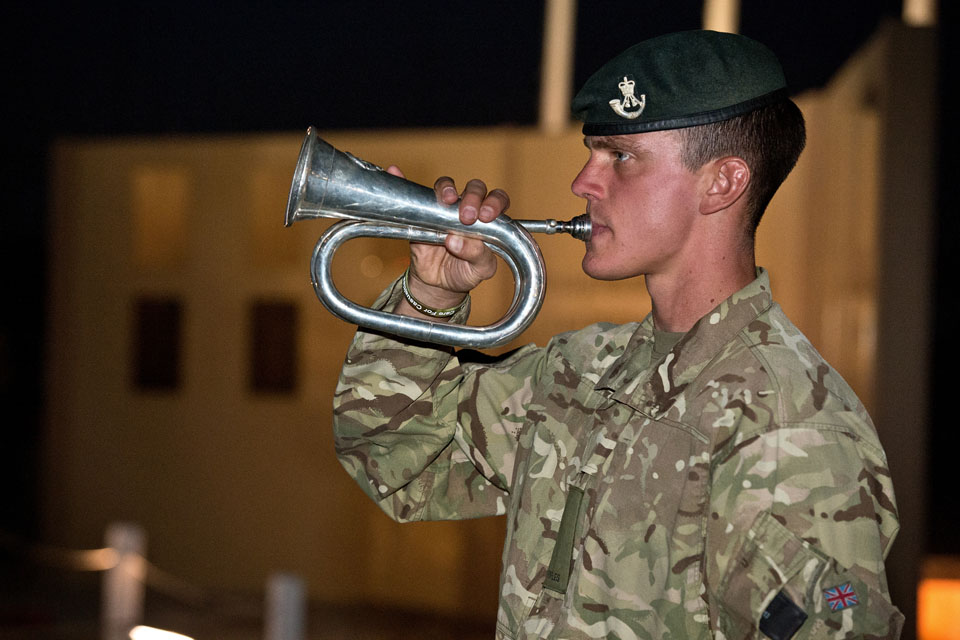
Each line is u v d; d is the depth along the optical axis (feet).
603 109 9.21
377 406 10.60
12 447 79.05
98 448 52.16
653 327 9.79
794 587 7.91
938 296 79.25
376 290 45.96
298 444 49.14
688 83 9.01
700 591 8.43
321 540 48.39
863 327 29.81
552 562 9.44
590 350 10.29
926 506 27.09
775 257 37.55
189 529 50.60
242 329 50.08
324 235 9.43
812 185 36.45
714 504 8.33
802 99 36.50
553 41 41.11
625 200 9.22
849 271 31.91
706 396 8.76
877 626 7.93
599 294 40.45
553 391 10.13
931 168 27.91
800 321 36.52
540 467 9.80
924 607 37.42
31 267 78.64
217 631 43.68
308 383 49.03
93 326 52.26
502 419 10.64
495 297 41.14
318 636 42.29
